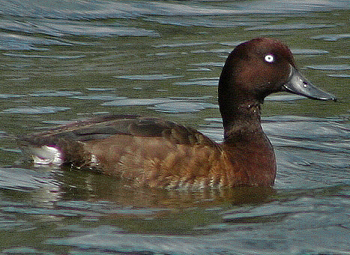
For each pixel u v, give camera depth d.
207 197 10.39
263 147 11.25
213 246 8.59
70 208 9.61
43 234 8.75
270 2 25.19
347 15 23.80
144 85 15.98
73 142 10.80
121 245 8.53
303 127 13.78
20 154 11.44
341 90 16.16
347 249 8.67
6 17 20.81
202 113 14.14
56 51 18.73
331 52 19.34
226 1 25.16
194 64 17.81
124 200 10.03
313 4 25.19
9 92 15.01
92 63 17.77
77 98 14.79
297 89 11.39
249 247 8.62
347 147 12.88
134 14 22.53
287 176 11.52
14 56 18.03
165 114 13.98
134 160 10.65
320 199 10.34
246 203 10.17
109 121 10.93
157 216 9.50
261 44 11.37
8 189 10.12
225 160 10.84
